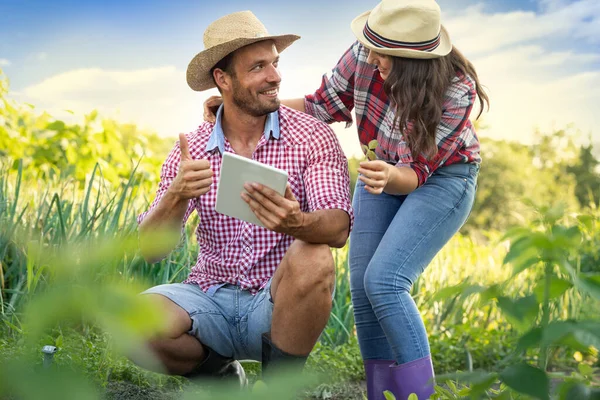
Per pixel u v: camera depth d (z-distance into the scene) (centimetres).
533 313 95
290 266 235
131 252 51
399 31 244
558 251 95
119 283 47
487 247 517
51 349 196
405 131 248
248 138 265
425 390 241
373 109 273
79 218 358
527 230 96
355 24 282
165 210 237
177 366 246
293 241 260
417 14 243
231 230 262
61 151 645
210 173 231
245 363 334
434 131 245
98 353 263
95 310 44
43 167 621
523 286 424
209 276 263
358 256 271
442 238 261
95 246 50
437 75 246
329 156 260
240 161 218
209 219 263
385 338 265
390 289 247
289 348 239
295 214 224
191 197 232
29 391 43
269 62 252
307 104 301
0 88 703
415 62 246
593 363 388
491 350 392
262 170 217
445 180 263
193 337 247
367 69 270
